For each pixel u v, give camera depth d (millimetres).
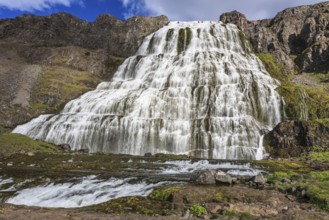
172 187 21109
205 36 71500
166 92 52594
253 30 80000
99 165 32250
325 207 17391
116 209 18172
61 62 72000
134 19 85875
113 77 69625
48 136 48844
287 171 31562
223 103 50531
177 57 65125
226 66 59156
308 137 43094
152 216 16688
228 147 44562
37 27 86625
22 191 23422
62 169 30875
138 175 27562
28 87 60438
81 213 17406
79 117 50188
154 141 45938
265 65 67438
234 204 18281
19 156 36781
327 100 50844
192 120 47594
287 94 52438
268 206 18000
